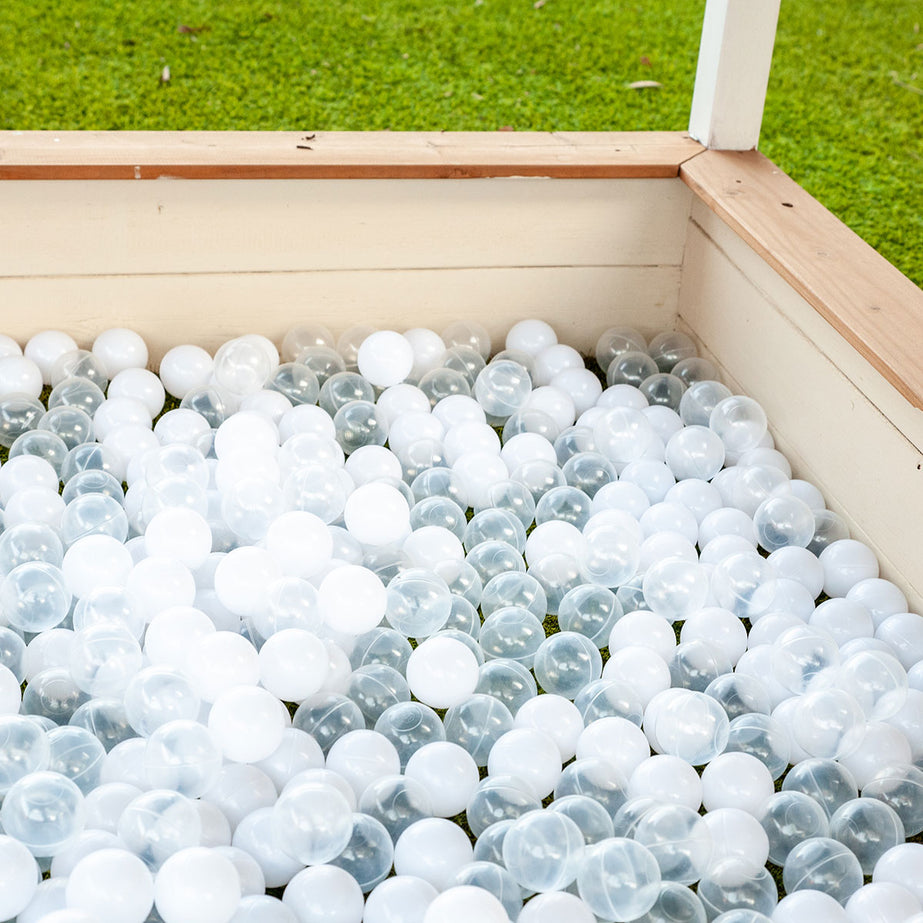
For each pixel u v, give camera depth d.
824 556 2.02
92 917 1.28
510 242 2.44
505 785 1.49
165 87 3.28
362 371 2.33
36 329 2.37
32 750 1.48
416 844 1.44
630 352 2.42
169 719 1.55
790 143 3.19
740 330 2.36
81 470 2.04
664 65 3.56
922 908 1.44
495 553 1.90
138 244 2.30
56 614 1.74
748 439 2.23
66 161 2.17
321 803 1.40
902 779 1.59
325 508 1.97
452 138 2.42
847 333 1.91
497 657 1.77
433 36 3.66
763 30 2.33
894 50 3.77
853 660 1.71
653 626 1.80
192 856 1.34
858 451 2.02
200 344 2.45
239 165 2.22
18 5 3.66
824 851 1.47
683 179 2.39
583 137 2.49
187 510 1.87
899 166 3.13
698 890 1.49
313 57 3.48
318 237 2.35
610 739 1.60
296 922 1.36
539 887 1.40
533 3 3.90
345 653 1.78
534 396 2.30
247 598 1.77
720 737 1.63
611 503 2.06
